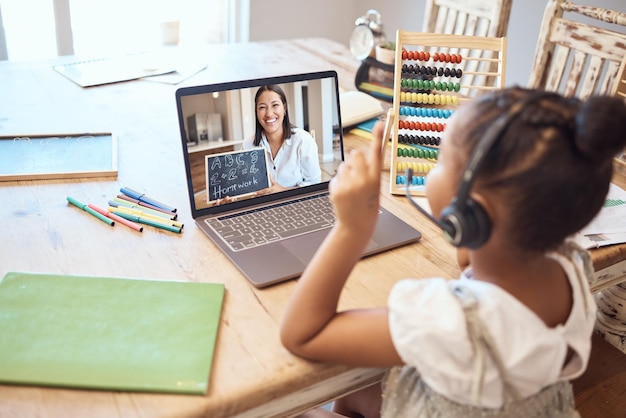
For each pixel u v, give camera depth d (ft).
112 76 5.69
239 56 6.49
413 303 2.39
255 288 3.05
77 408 2.32
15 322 2.67
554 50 6.02
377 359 2.53
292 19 10.84
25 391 2.37
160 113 5.04
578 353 2.56
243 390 2.46
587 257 2.89
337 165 3.95
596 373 4.08
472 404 2.43
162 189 3.89
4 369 2.42
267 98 3.62
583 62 5.65
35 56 8.79
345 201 2.52
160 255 3.25
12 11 8.38
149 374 2.45
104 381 2.40
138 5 9.24
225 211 3.61
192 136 3.44
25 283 2.93
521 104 2.10
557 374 2.43
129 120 4.86
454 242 2.24
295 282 3.12
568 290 2.60
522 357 2.29
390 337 2.47
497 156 2.11
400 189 4.08
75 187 3.84
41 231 3.37
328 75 3.83
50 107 4.97
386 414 2.78
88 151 4.26
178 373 2.47
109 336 2.64
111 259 3.18
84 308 2.80
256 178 3.68
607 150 2.03
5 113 4.77
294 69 6.24
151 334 2.67
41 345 2.55
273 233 3.43
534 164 2.08
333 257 2.57
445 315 2.31
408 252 3.46
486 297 2.34
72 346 2.56
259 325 2.81
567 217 2.20
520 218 2.17
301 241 3.38
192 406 2.37
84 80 5.56
